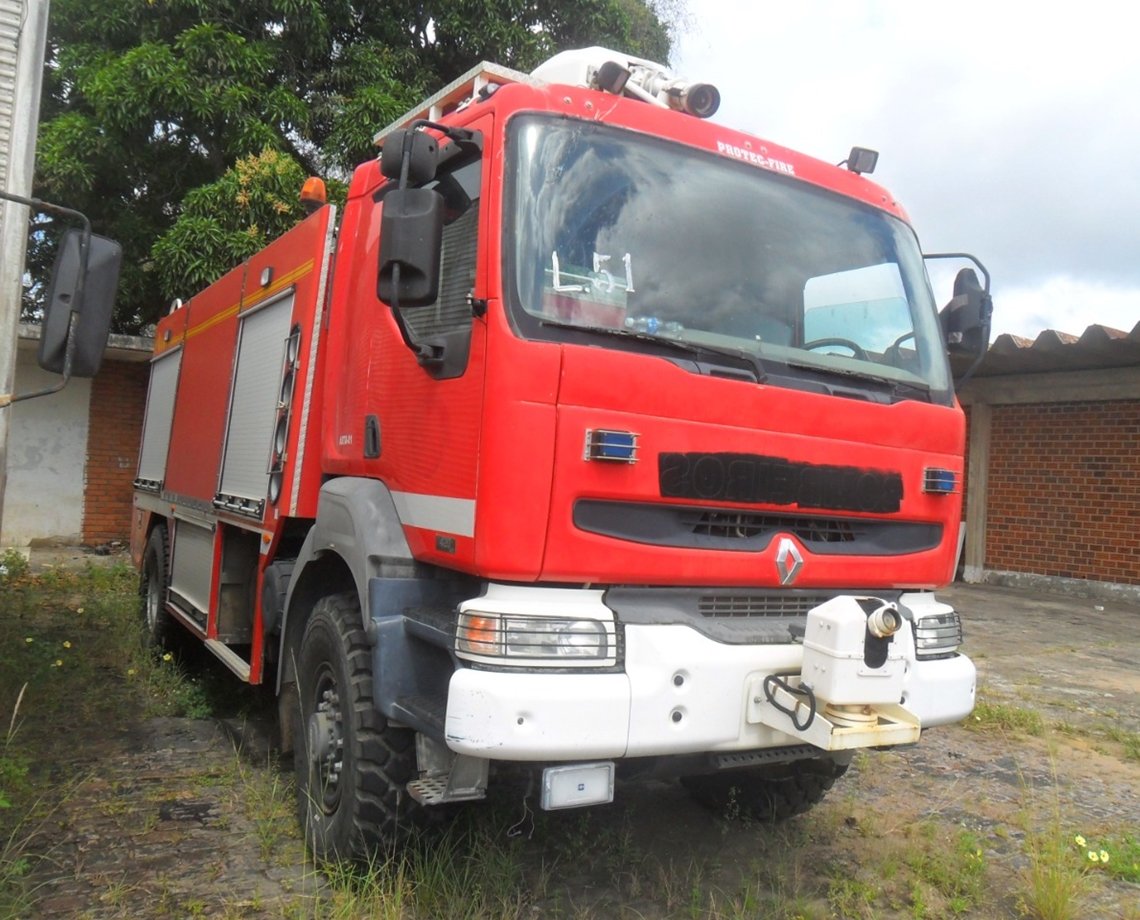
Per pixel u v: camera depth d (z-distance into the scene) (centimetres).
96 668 670
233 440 549
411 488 341
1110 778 533
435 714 307
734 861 400
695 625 311
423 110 417
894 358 400
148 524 768
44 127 1153
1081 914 372
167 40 1194
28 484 1274
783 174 389
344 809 348
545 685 276
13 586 960
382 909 323
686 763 330
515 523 288
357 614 369
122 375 1327
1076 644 916
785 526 344
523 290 303
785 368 352
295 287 471
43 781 443
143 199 1259
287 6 1145
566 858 388
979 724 622
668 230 346
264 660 482
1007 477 1321
